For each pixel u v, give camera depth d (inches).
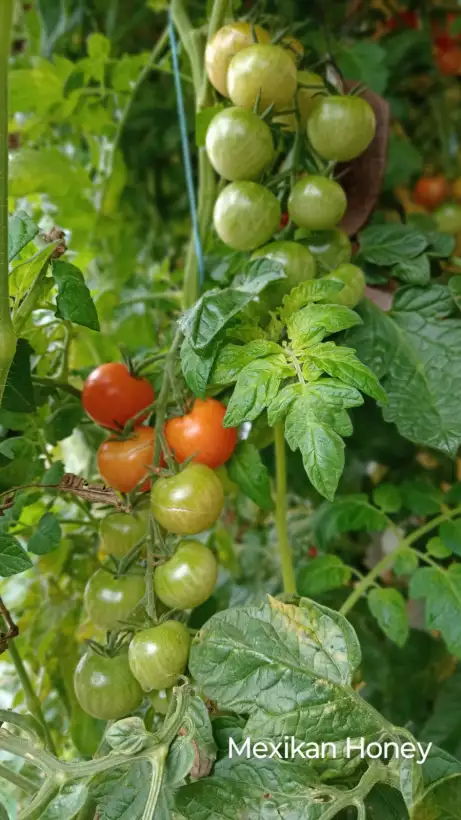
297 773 9.5
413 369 12.7
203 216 14.4
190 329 10.0
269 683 9.5
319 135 12.5
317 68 14.4
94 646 10.8
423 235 13.9
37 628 15.3
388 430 15.8
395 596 13.1
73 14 20.5
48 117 19.4
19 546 9.9
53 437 13.5
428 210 20.8
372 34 20.5
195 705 9.9
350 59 18.0
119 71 19.0
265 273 11.2
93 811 10.3
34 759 9.2
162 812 9.5
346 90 14.3
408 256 13.6
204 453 11.1
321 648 9.7
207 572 10.5
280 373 10.0
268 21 14.4
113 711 10.7
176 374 11.6
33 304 10.8
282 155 14.6
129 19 20.9
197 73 14.2
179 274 19.9
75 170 18.7
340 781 10.2
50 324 13.2
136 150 20.8
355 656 9.6
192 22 19.1
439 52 22.2
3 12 7.5
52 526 11.5
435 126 21.5
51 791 9.0
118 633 10.8
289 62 11.9
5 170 8.3
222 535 17.4
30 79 18.5
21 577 16.8
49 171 18.0
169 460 10.8
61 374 13.4
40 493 13.1
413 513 15.7
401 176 17.9
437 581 13.0
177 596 10.4
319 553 18.0
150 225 22.2
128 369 12.1
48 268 11.5
